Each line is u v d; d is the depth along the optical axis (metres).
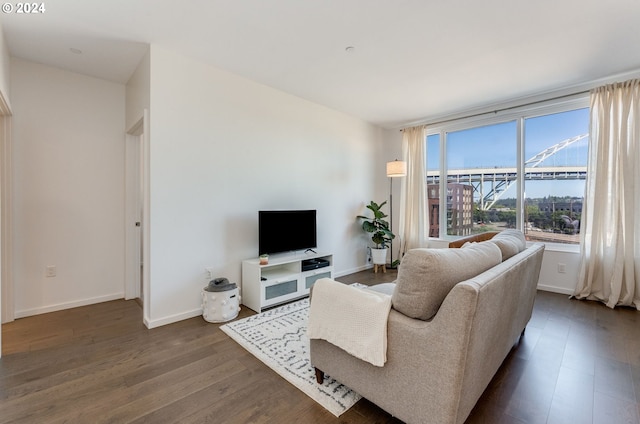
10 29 2.30
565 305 3.19
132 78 3.13
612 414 1.53
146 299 2.67
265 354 2.13
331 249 4.36
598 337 2.42
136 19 2.20
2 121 2.66
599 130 3.25
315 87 3.52
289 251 3.57
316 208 4.11
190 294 2.85
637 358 2.09
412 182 4.87
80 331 2.53
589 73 3.12
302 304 3.21
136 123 2.98
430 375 1.25
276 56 2.78
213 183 3.00
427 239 4.81
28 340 2.35
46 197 2.96
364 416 1.52
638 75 3.09
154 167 2.60
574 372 1.92
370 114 4.57
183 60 2.76
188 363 2.02
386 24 2.27
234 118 3.16
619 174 3.12
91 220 3.23
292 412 1.55
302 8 2.08
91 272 3.24
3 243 2.68
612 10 2.07
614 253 3.14
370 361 1.40
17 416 1.51
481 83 3.39
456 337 1.17
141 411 1.55
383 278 4.38
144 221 2.71
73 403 1.61
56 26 2.28
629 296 3.06
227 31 2.37
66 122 3.06
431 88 3.53
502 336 1.67
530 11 2.09
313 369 1.95
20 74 2.80
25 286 2.86
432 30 2.35
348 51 2.69
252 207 3.35
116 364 2.01
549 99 3.68
